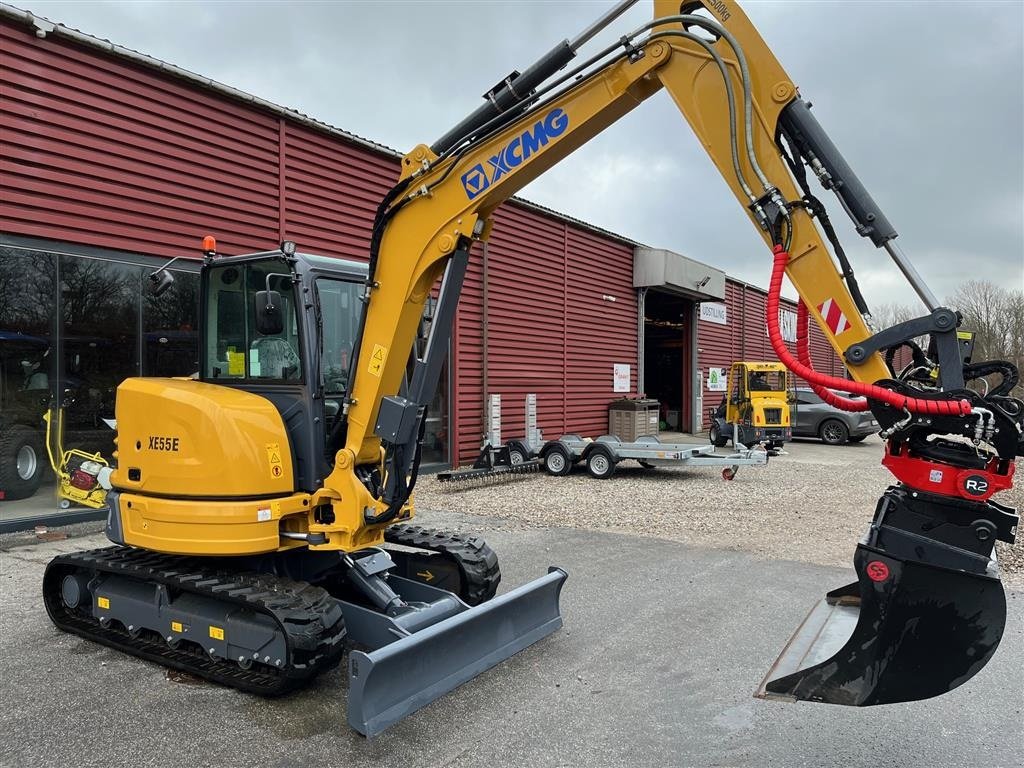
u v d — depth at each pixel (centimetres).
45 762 320
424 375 429
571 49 384
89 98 782
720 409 1783
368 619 407
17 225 730
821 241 322
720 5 342
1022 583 613
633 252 1895
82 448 802
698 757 328
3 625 496
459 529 806
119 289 823
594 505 964
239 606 408
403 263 427
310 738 344
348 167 1091
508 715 368
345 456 417
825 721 364
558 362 1590
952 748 337
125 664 433
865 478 1269
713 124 349
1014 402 284
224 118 918
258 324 413
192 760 323
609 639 473
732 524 847
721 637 477
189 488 411
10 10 707
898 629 285
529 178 409
